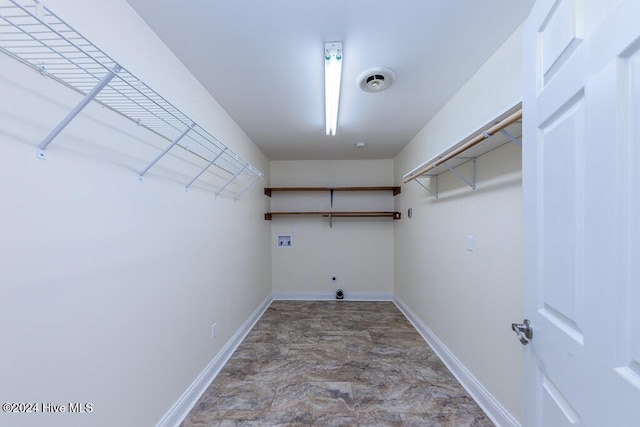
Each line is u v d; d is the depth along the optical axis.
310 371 2.15
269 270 4.07
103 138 1.09
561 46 0.69
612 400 0.52
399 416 1.66
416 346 2.58
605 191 0.54
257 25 1.33
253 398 1.82
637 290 0.48
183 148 1.67
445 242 2.31
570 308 0.66
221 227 2.25
